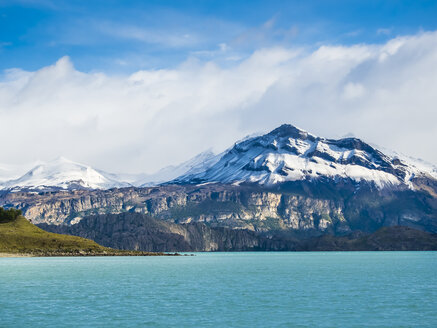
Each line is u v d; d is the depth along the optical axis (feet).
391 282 625.41
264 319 353.10
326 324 336.49
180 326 328.90
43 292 506.07
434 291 517.55
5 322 339.77
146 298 460.55
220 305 415.64
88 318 354.33
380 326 329.93
